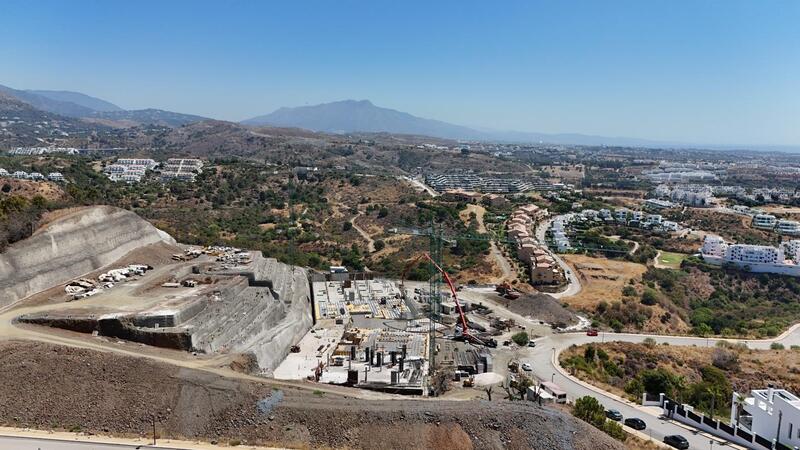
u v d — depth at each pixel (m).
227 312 120.69
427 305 179.38
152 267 149.00
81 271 132.75
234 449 75.62
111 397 81.06
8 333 92.31
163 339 99.69
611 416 102.44
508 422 83.69
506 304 183.50
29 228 129.12
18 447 70.62
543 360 137.25
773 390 94.50
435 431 81.88
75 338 94.50
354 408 84.00
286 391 87.25
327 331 150.62
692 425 100.62
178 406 80.94
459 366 128.62
